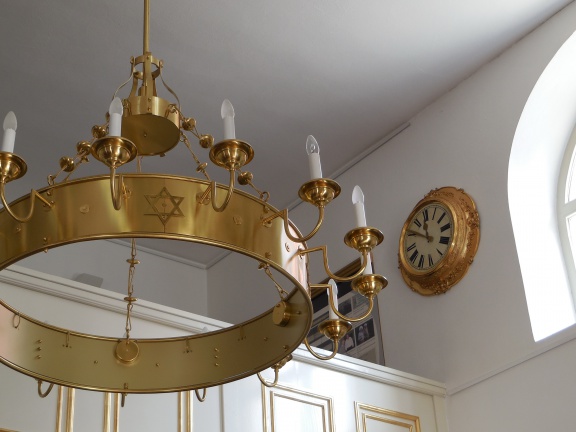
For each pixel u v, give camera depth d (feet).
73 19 15.15
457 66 16.85
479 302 15.24
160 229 6.64
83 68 16.21
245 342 8.59
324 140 18.57
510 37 16.28
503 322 14.71
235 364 8.53
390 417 14.26
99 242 21.15
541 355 13.92
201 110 17.53
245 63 16.39
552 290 14.84
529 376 13.98
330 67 16.62
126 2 14.84
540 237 15.31
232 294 21.52
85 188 6.73
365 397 14.12
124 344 8.77
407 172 17.70
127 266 21.30
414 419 14.52
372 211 18.19
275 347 8.29
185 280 22.11
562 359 13.60
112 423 11.29
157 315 12.43
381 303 17.16
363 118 18.02
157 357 8.75
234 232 6.90
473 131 16.60
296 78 16.85
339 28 15.70
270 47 16.06
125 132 8.79
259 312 20.49
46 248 6.63
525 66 16.05
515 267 14.83
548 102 15.93
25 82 16.47
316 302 18.83
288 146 18.66
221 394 12.50
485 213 15.72
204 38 15.75
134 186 6.75
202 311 21.93
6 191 19.36
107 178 6.75
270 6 15.14
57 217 6.68
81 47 15.75
